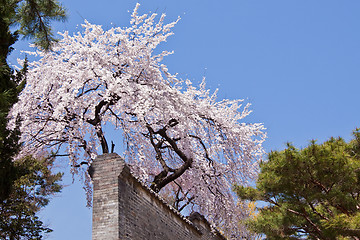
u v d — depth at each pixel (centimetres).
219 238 1773
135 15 1722
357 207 1188
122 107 1585
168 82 1734
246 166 1767
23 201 1561
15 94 978
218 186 1802
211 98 1895
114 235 883
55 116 1445
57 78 1619
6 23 897
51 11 807
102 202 926
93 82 1669
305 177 1171
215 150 1777
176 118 1614
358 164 1162
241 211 1823
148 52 1688
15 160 1549
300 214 1259
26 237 1552
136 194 1026
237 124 1839
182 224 1325
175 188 2391
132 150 1648
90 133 1694
